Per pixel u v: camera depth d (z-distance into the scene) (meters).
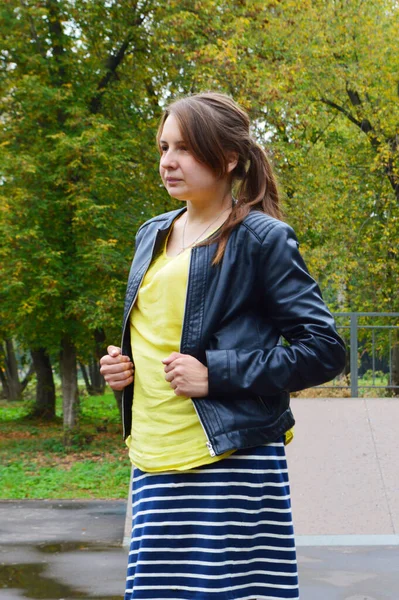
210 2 16.02
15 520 7.68
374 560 5.32
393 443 7.20
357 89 18.19
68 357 18.78
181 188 2.05
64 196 17.06
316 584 4.73
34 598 4.60
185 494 1.95
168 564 1.94
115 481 12.76
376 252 19.88
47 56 18.09
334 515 6.24
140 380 2.07
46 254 16.06
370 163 19.44
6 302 17.66
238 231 2.01
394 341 11.15
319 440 7.29
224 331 1.97
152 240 2.17
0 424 23.94
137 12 18.12
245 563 1.95
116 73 18.83
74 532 6.94
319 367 1.93
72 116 17.11
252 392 1.93
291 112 15.29
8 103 17.55
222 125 2.03
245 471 1.95
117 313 17.12
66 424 18.48
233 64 15.28
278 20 16.95
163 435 2.00
